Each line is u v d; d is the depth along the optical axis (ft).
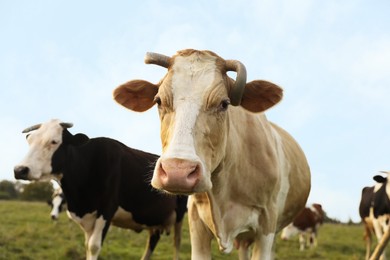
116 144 30.89
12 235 43.93
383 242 33.47
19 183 221.05
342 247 56.65
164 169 11.66
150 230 34.45
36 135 29.04
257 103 15.43
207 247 17.22
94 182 29.14
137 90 15.66
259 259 17.31
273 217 17.66
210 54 14.39
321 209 62.13
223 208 16.26
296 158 21.89
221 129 13.52
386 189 44.57
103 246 42.47
